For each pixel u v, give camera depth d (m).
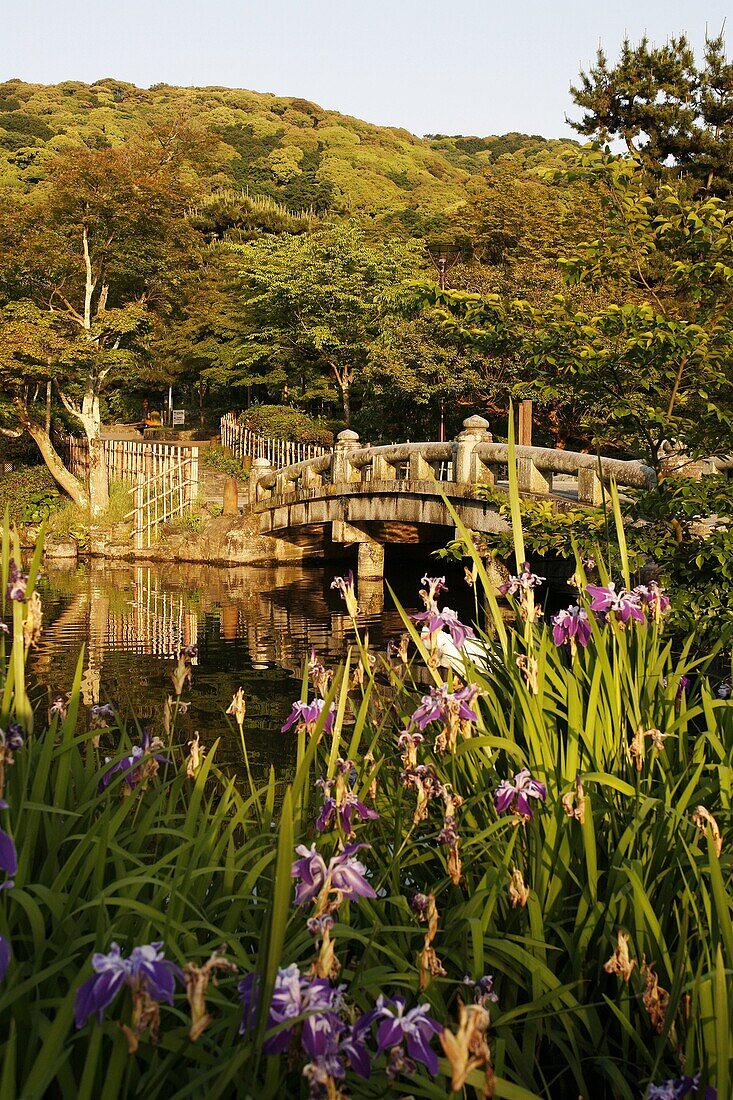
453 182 89.50
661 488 5.77
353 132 97.88
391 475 16.69
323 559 22.77
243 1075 1.50
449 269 28.36
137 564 22.39
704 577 5.35
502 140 113.38
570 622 2.53
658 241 5.89
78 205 24.66
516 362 20.78
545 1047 2.05
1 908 1.53
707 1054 1.67
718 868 1.68
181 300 27.36
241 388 42.44
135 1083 1.47
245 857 2.17
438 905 2.39
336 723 2.18
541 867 2.10
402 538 19.58
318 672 2.48
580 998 1.96
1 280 25.12
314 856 1.56
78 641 12.86
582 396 6.22
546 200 32.66
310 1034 1.33
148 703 9.33
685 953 1.81
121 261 25.67
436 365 23.12
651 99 25.17
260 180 77.75
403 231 40.91
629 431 6.12
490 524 13.16
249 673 10.91
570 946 2.01
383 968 1.80
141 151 25.70
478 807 2.39
